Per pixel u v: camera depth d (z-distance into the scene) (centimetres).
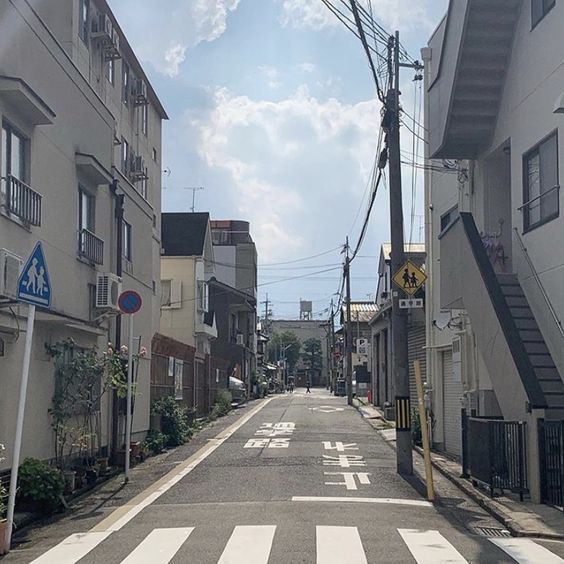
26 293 898
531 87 1458
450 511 1180
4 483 1102
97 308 1584
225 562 810
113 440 1738
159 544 913
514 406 1286
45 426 1328
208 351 4650
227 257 6234
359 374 5472
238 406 4228
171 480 1492
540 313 1400
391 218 1684
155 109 3322
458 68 1600
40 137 1292
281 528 990
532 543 941
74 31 2055
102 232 1697
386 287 3769
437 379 2116
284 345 11269
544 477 1196
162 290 4097
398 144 1686
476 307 1482
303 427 2708
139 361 1956
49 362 1351
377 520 1062
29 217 1213
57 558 858
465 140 1712
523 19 1504
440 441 2080
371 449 2041
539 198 1417
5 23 1140
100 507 1223
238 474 1548
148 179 3177
